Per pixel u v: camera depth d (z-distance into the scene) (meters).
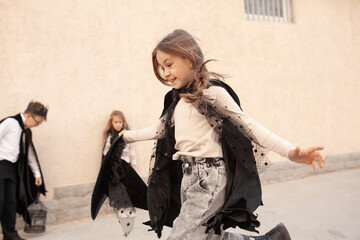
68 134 5.19
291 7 7.43
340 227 3.95
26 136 4.29
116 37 5.59
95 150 5.34
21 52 4.97
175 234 1.82
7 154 4.09
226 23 6.54
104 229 4.50
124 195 2.25
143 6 5.81
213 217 1.78
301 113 7.26
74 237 4.23
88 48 5.38
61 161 5.12
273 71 6.99
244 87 6.66
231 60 6.55
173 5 6.05
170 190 2.14
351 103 7.90
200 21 6.29
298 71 7.28
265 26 6.96
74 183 5.18
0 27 4.88
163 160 2.13
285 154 1.67
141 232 4.21
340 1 7.90
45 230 4.61
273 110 6.94
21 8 5.00
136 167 5.57
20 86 4.95
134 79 5.69
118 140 2.30
